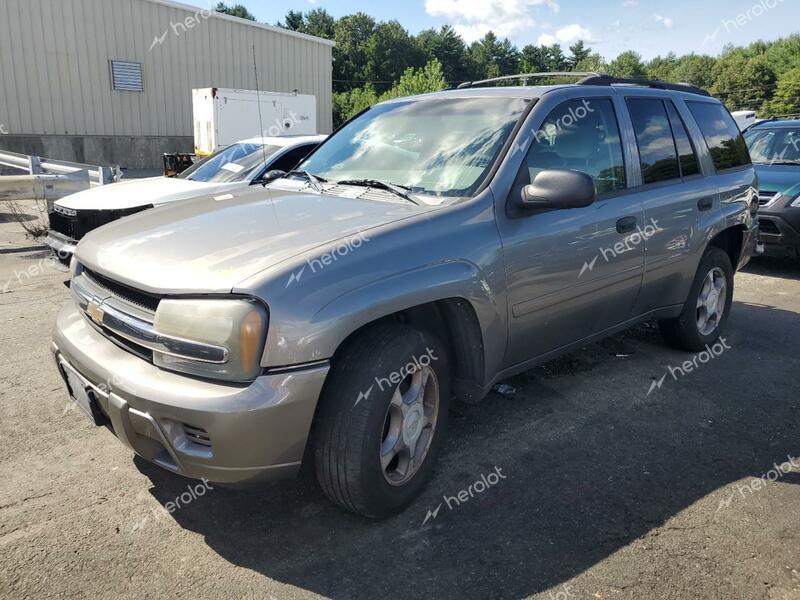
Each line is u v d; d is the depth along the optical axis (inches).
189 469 94.8
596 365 185.5
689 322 187.9
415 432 114.3
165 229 116.5
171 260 101.8
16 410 148.9
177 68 849.5
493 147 131.6
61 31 757.9
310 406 94.5
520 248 125.2
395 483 110.5
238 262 97.3
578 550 104.3
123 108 818.2
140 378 95.5
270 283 92.0
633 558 102.5
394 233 107.9
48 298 244.2
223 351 90.4
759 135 360.2
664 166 170.7
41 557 99.8
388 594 94.0
